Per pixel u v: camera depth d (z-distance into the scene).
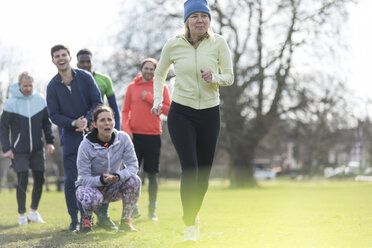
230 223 5.39
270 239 3.97
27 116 6.07
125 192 4.57
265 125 23.47
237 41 23.36
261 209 7.58
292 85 22.61
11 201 10.77
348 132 27.02
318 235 4.19
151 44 22.25
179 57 4.09
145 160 6.11
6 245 3.85
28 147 6.01
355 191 15.08
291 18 22.31
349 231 4.45
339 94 22.38
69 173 4.95
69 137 5.00
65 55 5.00
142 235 4.34
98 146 4.50
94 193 4.44
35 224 5.69
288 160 61.22
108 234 4.44
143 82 6.20
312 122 23.77
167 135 23.94
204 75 3.89
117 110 5.98
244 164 25.61
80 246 3.65
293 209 7.39
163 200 10.78
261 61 23.03
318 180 37.25
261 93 23.25
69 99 5.09
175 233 4.52
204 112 4.07
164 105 6.07
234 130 23.48
